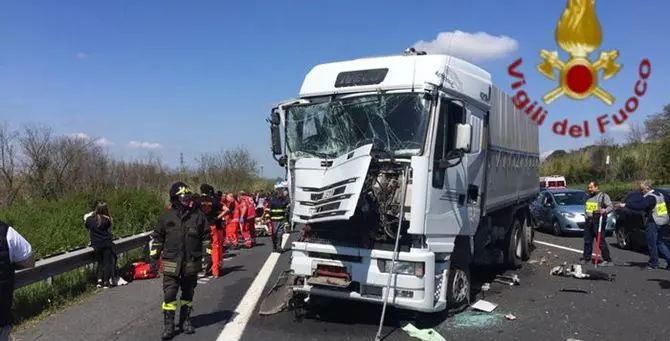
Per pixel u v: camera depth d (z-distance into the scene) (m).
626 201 12.56
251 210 18.08
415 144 7.20
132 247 12.34
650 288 10.07
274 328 7.43
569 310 8.41
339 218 6.97
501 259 11.51
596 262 12.68
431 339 6.89
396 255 6.96
